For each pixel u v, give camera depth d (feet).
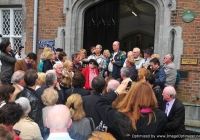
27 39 23.99
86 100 10.40
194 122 18.71
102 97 9.14
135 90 7.84
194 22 19.35
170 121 11.89
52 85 12.66
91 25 23.81
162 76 16.21
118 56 18.76
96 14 23.70
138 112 7.66
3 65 18.40
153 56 17.85
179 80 19.19
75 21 22.71
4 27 25.59
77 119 9.17
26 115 9.04
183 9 19.63
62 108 6.94
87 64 20.04
